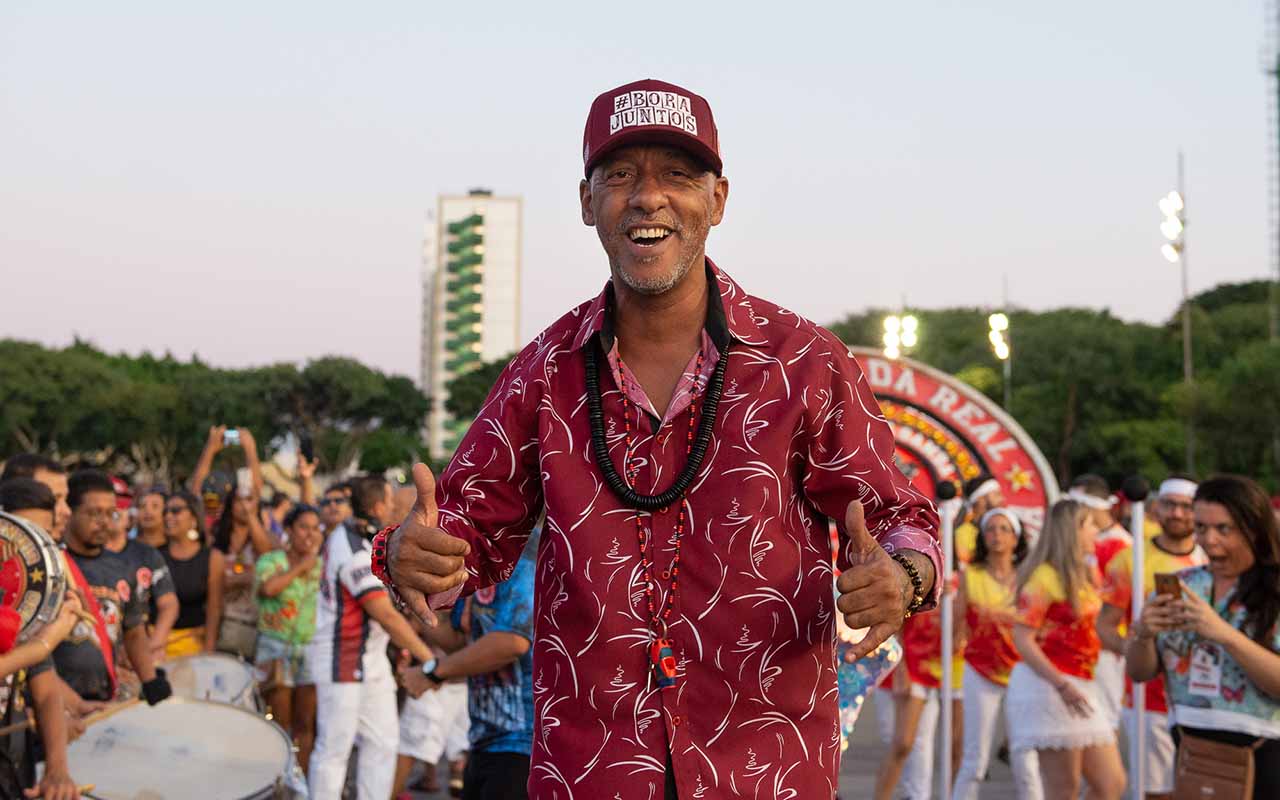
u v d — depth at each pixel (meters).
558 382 2.48
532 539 5.30
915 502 2.39
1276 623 4.99
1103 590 7.06
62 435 75.88
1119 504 11.91
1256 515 5.06
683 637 2.35
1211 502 5.11
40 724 4.80
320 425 88.56
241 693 7.23
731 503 2.36
